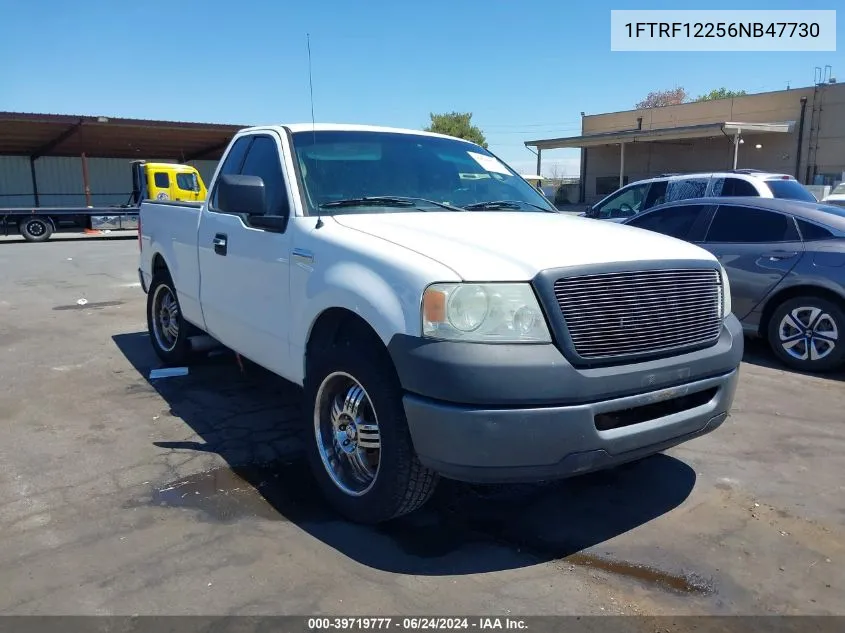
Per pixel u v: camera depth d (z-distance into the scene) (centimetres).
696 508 373
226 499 379
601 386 293
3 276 1352
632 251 323
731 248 689
